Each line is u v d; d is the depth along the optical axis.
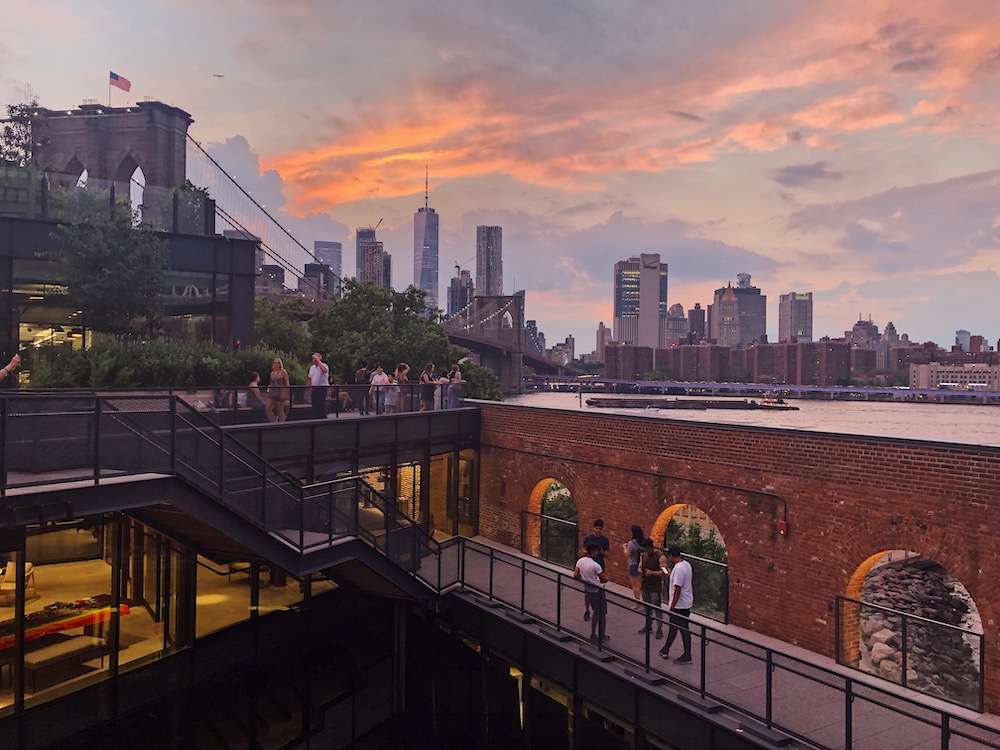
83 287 20.27
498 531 20.33
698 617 14.74
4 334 20.56
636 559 12.96
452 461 20.33
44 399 8.44
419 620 15.28
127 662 11.27
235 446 10.72
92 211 21.83
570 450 17.98
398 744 14.55
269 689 13.38
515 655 13.03
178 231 23.73
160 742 11.70
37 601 10.12
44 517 8.38
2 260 20.55
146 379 17.97
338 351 33.12
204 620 12.49
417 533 14.12
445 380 20.97
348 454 17.08
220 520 10.51
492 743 13.81
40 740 10.01
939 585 24.42
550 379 191.50
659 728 10.45
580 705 11.86
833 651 12.50
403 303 37.16
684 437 15.22
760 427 13.76
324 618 14.30
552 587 14.45
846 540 12.39
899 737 8.95
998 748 7.49
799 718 9.41
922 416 175.00
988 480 10.65
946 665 16.17
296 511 11.79
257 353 20.91
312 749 13.67
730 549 14.34
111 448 9.09
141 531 11.41
